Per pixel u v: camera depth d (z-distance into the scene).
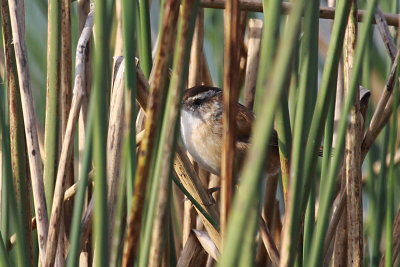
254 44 7.57
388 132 6.51
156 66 3.26
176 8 3.21
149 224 3.46
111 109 4.68
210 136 6.90
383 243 7.56
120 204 3.85
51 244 4.79
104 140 3.20
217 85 9.00
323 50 9.77
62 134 5.97
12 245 5.73
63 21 5.74
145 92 4.68
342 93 6.60
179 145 4.95
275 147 7.04
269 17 3.06
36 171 5.04
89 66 6.23
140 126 5.93
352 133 4.92
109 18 4.25
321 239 4.15
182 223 7.64
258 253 7.01
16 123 5.09
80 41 5.21
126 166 3.74
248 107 7.66
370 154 7.40
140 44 5.41
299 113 3.55
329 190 4.12
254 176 2.58
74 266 3.77
